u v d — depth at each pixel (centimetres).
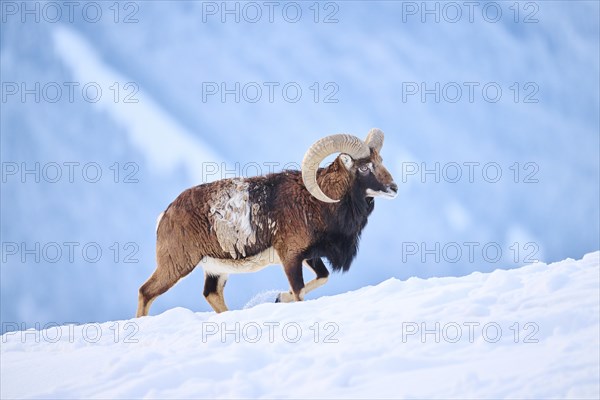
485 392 2948
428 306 3959
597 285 3828
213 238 5484
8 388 3562
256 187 5528
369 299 4303
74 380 3547
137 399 3231
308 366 3388
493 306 3812
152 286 5572
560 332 3409
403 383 3117
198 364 3422
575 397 2825
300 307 4312
